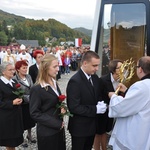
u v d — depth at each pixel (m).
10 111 3.62
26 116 4.52
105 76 3.45
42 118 2.71
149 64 2.53
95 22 3.93
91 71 2.86
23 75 4.45
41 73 2.81
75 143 2.98
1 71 3.66
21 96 3.64
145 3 3.61
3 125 3.60
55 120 2.77
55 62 2.80
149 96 2.47
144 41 3.72
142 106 2.49
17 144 3.74
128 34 3.83
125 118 2.67
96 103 2.97
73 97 2.81
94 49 3.91
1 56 15.18
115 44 3.93
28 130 4.86
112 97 2.68
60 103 2.81
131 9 3.75
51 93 2.80
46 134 2.79
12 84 3.73
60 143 2.93
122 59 3.91
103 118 3.45
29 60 14.35
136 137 2.52
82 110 2.80
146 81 2.51
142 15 3.70
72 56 21.00
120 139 2.69
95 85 3.00
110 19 3.87
